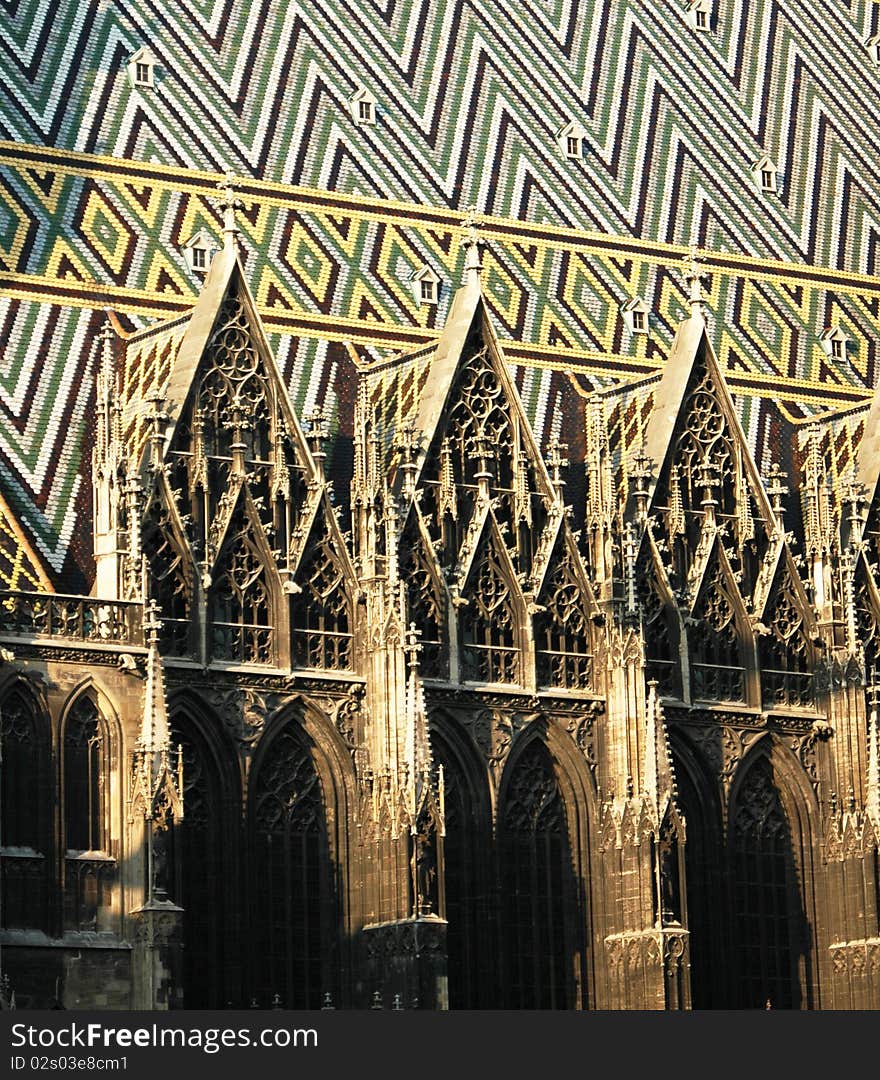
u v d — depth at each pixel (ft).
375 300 532.32
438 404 494.59
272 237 529.45
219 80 544.62
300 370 513.45
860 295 606.96
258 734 465.06
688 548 518.78
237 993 455.63
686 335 529.45
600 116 592.19
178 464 468.34
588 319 557.74
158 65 539.29
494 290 549.13
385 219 545.85
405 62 571.28
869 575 535.19
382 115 560.20
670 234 584.40
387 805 465.47
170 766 439.63
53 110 522.88
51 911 435.94
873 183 628.69
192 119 536.42
